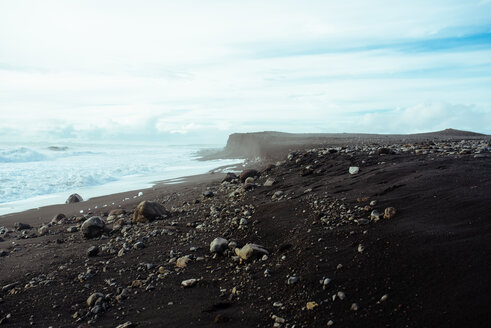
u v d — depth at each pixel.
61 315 4.04
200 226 6.82
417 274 3.43
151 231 6.99
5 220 9.73
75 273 5.25
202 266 5.02
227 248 5.44
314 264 4.10
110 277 4.99
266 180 9.55
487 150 7.68
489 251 3.44
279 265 4.42
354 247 4.21
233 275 4.55
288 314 3.40
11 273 5.46
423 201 4.88
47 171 19.38
